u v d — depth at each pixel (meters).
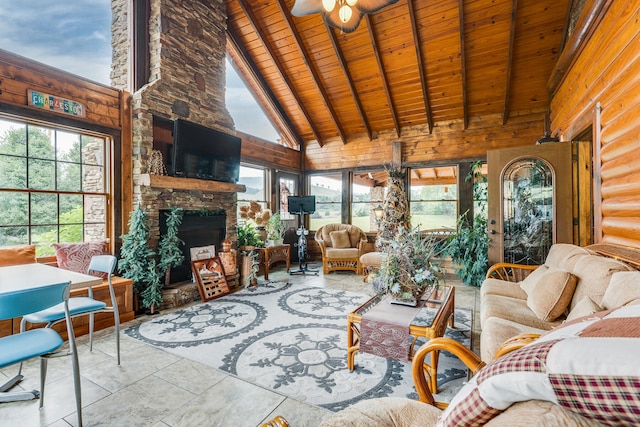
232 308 3.75
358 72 5.68
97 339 2.84
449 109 5.94
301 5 2.60
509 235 4.00
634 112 2.10
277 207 6.76
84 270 3.19
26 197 3.08
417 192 7.00
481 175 5.75
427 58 5.12
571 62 3.54
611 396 0.44
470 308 3.77
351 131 7.09
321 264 6.95
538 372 0.52
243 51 5.67
